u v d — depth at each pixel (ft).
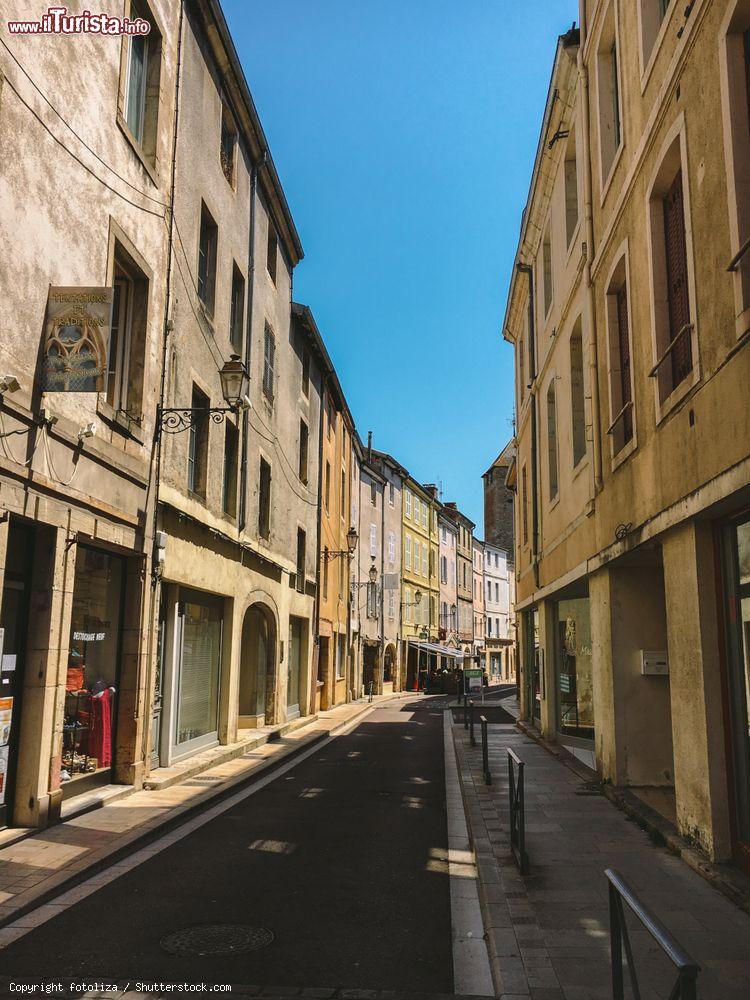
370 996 14.34
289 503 69.36
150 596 35.86
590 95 37.55
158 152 36.96
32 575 26.99
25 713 26.45
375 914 18.92
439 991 14.60
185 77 41.32
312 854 24.73
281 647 65.62
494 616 222.89
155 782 35.04
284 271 68.03
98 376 25.93
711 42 20.88
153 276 36.29
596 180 36.47
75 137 28.55
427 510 165.89
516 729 67.31
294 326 73.10
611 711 33.88
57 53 27.25
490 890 19.93
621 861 22.71
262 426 58.59
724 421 19.93
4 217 24.06
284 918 18.54
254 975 15.20
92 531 29.84
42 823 26.27
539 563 56.34
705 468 21.31
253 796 35.32
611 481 33.01
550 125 45.70
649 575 33.94
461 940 17.21
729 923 17.39
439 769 44.32
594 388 35.91
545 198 51.70
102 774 32.91
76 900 19.84
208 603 47.52
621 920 10.39
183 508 40.47
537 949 15.93
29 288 25.44
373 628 126.52
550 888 20.06
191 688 43.98
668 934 8.38
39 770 26.27
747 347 18.51
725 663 21.95
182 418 39.73
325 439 90.02
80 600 30.81
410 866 23.32
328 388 92.22
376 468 130.21
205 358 44.98
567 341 44.39
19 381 24.75
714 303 20.77
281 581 65.57
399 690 141.08
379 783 39.22
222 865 23.32
